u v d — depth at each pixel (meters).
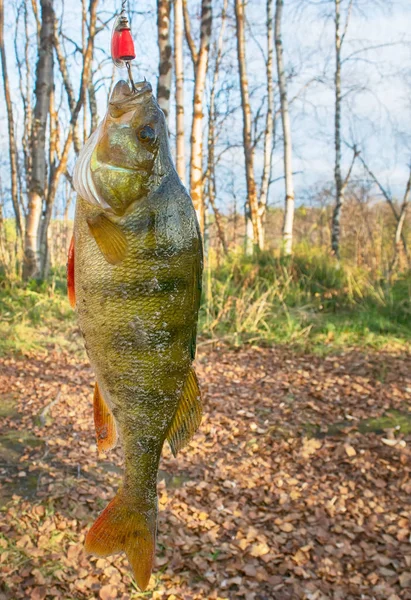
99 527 0.44
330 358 2.01
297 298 2.56
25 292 2.63
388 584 0.98
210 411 1.60
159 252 0.42
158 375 0.43
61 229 6.38
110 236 0.41
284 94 3.58
